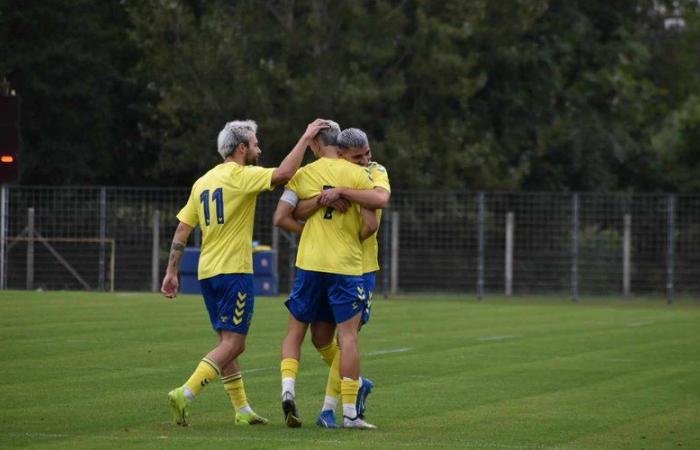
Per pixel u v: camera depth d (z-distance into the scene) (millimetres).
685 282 125938
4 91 93125
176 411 36562
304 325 37781
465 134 158625
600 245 128500
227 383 37812
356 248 37500
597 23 186125
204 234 37375
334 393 38000
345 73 154375
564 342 68688
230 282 36875
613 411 41844
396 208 130500
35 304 90312
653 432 37312
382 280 130500
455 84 156500
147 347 60344
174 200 129875
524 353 61906
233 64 152250
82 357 55625
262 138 152000
